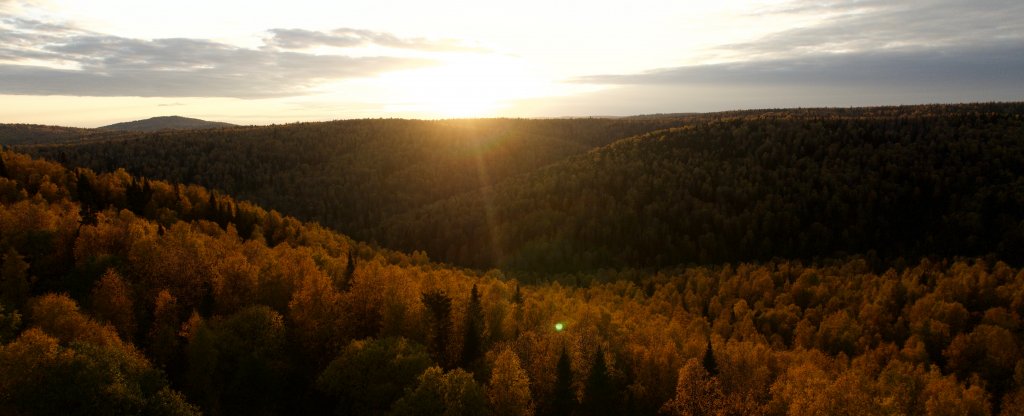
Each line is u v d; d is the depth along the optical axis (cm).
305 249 11312
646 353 6994
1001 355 8494
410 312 7038
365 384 5469
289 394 5881
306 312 6594
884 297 11319
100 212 10225
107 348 4600
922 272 13188
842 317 9762
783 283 13788
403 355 5694
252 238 12544
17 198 10175
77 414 4031
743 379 6919
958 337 8850
